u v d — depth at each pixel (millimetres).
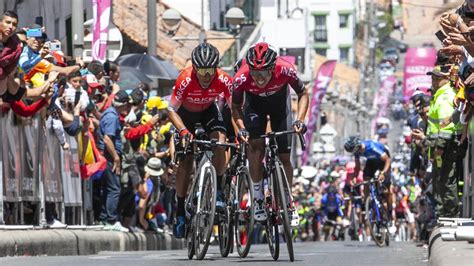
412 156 34281
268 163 19188
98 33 34562
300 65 83438
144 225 31812
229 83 20078
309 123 80750
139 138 29906
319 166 80750
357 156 35219
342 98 119688
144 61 40750
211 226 19203
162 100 33500
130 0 55344
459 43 18734
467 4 19703
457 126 23984
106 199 28812
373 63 194125
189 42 59625
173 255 22531
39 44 24141
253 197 19141
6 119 22438
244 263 18203
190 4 70750
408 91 124188
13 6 33344
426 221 30156
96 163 27703
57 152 25750
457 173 24375
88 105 27375
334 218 56344
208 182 19516
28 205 24328
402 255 21219
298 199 57031
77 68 24297
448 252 14188
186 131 19750
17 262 18688
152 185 31797
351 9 187500
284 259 19391
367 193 33500
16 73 22609
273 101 19328
